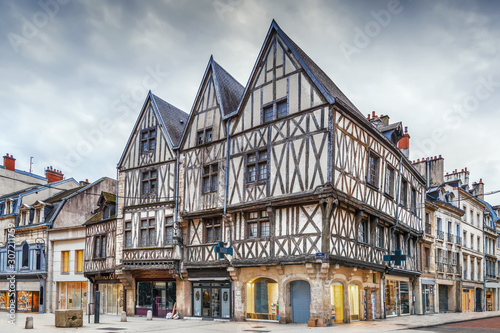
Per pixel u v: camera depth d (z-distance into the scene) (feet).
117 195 64.39
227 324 45.32
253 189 48.85
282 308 45.16
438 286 72.13
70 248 71.31
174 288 57.77
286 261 44.16
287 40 49.11
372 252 50.14
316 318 41.73
